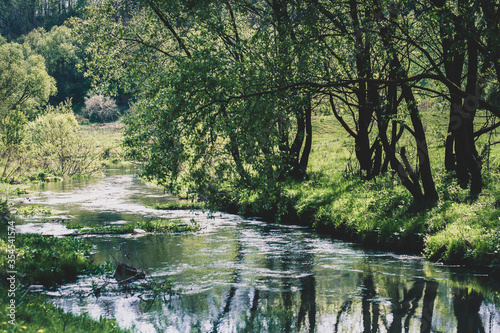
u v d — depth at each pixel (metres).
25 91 82.75
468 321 11.06
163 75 16.39
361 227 20.14
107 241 20.50
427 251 17.11
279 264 16.59
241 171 15.12
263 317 11.62
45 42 151.62
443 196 21.19
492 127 22.66
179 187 15.41
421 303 12.36
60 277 14.44
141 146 15.40
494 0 14.23
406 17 18.50
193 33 22.22
